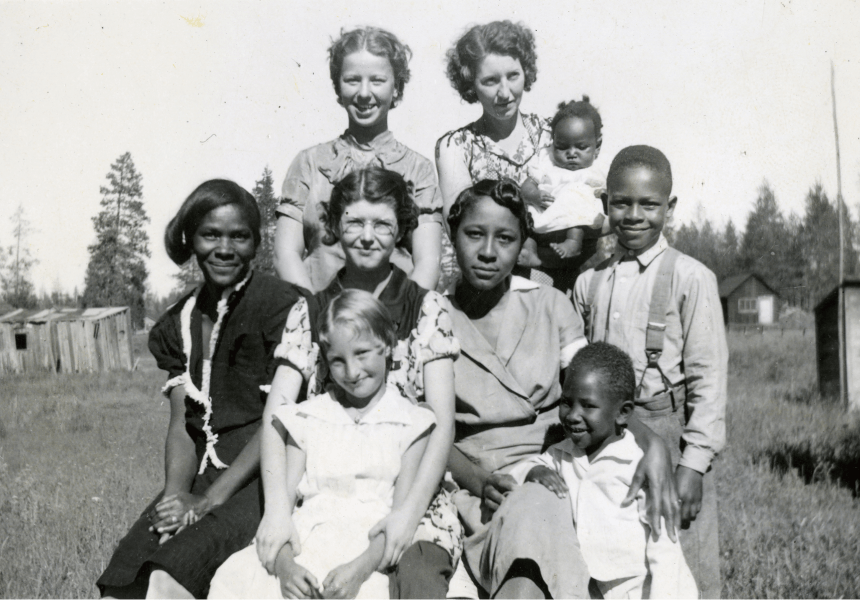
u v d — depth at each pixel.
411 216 2.95
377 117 3.84
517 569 2.44
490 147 4.04
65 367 13.05
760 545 4.34
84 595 3.79
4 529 4.49
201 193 2.94
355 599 2.39
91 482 5.50
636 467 2.72
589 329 3.21
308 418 2.69
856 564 4.06
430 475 2.63
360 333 2.59
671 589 2.60
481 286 2.94
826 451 6.88
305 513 2.62
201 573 2.47
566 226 3.78
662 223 3.08
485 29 3.97
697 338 2.92
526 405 2.95
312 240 3.83
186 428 3.04
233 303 3.00
